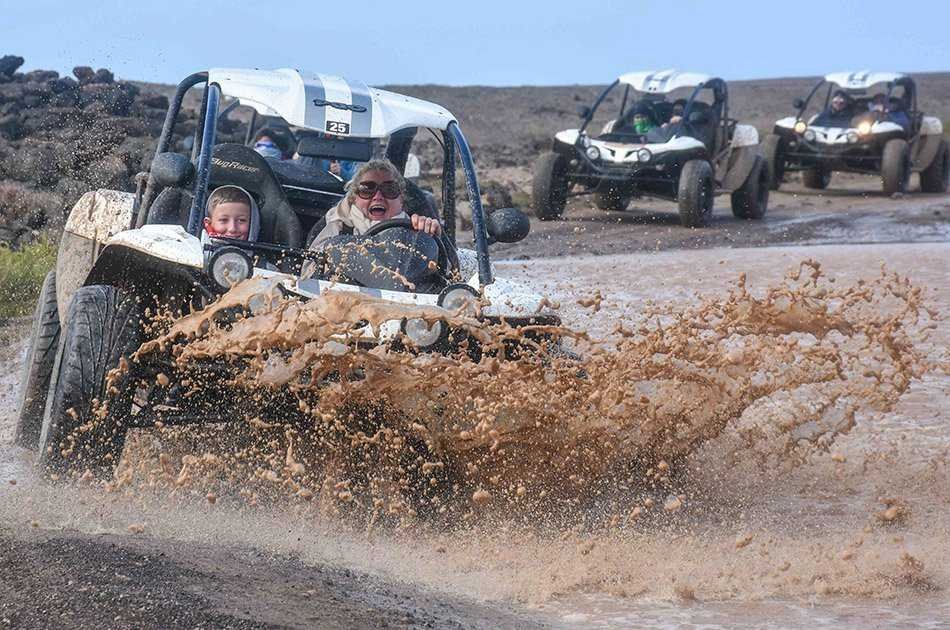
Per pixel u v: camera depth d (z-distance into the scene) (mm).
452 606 9641
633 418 12453
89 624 7805
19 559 9125
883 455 15438
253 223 14844
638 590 10523
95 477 12180
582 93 137875
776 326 12977
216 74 15633
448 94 120250
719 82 51188
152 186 15469
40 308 16062
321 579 9766
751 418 16609
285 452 13086
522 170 64438
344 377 11445
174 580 8930
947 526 12711
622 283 31281
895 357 13188
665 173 48375
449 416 11703
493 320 13148
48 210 36500
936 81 175250
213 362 12477
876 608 9922
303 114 15172
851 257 36719
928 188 64875
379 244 13930
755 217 51594
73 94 47438
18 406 16344
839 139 61375
